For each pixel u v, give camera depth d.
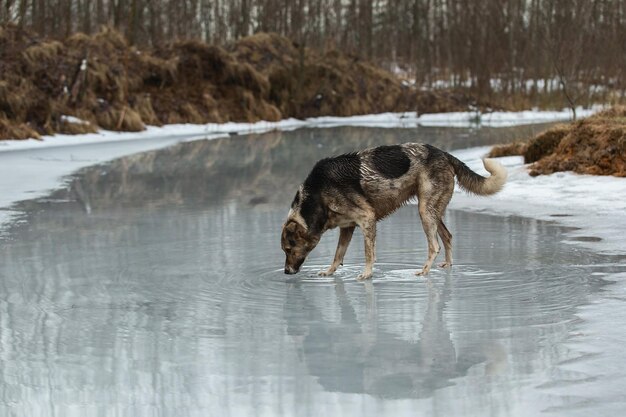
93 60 40.94
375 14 82.00
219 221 14.94
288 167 24.44
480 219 14.48
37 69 37.75
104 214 15.88
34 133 33.25
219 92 47.97
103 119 38.31
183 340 7.76
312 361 7.07
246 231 13.88
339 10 72.56
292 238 10.32
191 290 9.80
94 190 19.45
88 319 8.55
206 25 67.38
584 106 52.16
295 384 6.50
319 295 9.47
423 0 76.44
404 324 8.15
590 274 10.07
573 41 51.62
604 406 5.79
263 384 6.52
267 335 7.88
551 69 57.91
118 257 11.83
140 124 39.44
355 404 6.04
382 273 10.58
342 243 10.59
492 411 5.79
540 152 20.50
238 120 46.94
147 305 9.12
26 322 8.45
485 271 10.48
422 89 61.56
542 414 5.69
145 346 7.58
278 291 9.70
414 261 11.26
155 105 43.56
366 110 55.06
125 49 46.34
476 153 25.53
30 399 6.27
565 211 14.80
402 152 10.38
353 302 9.09
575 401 5.91
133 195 18.58
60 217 15.52
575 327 7.79
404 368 6.82
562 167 18.39
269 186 20.05
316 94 54.03
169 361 7.13
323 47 67.12
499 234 13.02
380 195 10.30
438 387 6.34
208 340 7.75
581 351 7.05
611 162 17.59
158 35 59.09
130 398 6.25
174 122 43.28
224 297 9.44
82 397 6.30
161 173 23.05
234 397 6.24
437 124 47.09
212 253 12.05
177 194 18.69
